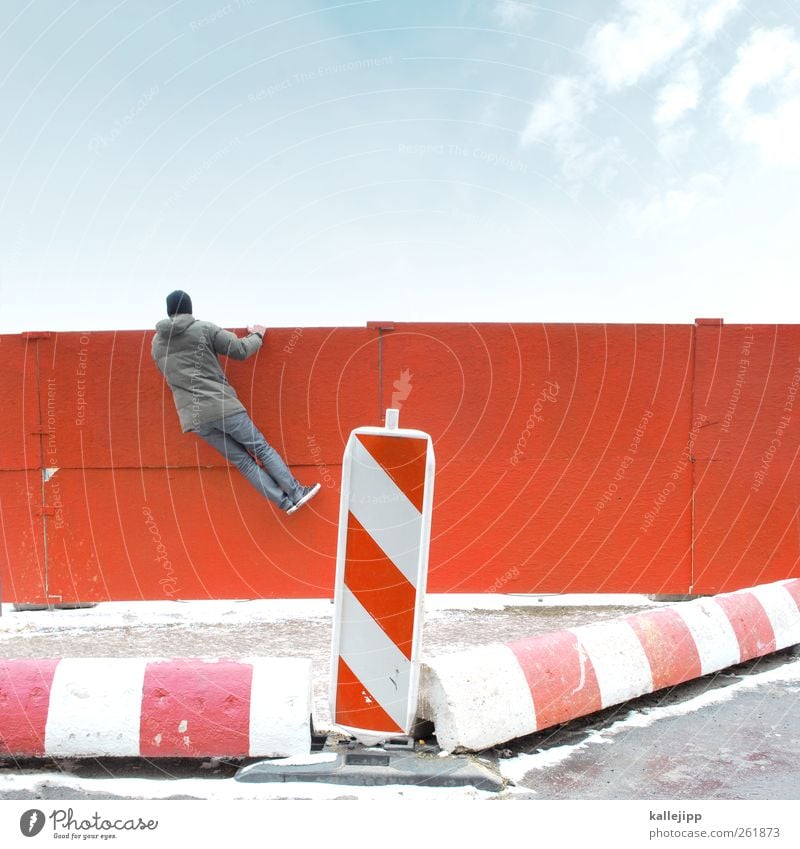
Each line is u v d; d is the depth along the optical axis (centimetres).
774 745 309
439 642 427
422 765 274
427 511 266
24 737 276
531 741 312
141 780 279
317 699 346
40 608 502
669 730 324
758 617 398
